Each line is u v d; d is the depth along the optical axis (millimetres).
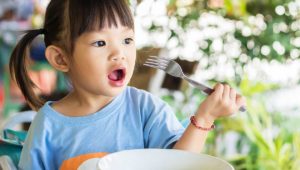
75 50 857
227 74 2270
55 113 909
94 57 831
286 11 2258
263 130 1888
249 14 2291
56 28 906
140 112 932
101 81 840
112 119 909
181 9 2357
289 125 1994
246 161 1909
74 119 901
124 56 837
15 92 3033
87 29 830
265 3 2275
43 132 893
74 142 889
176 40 2322
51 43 932
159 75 2184
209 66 2287
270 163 1858
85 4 839
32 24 3143
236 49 2287
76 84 904
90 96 900
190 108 2213
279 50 2234
